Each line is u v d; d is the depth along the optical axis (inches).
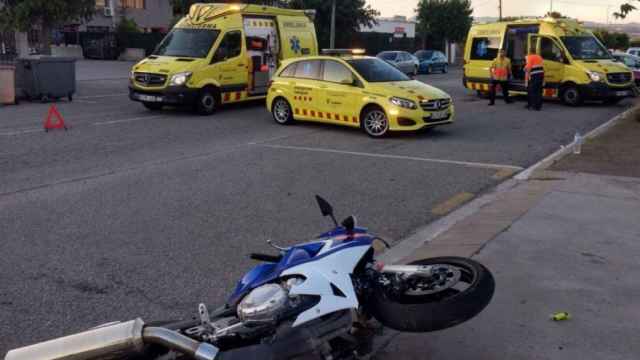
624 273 232.5
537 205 327.3
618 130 590.6
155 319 210.8
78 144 515.8
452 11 2410.2
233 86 733.9
